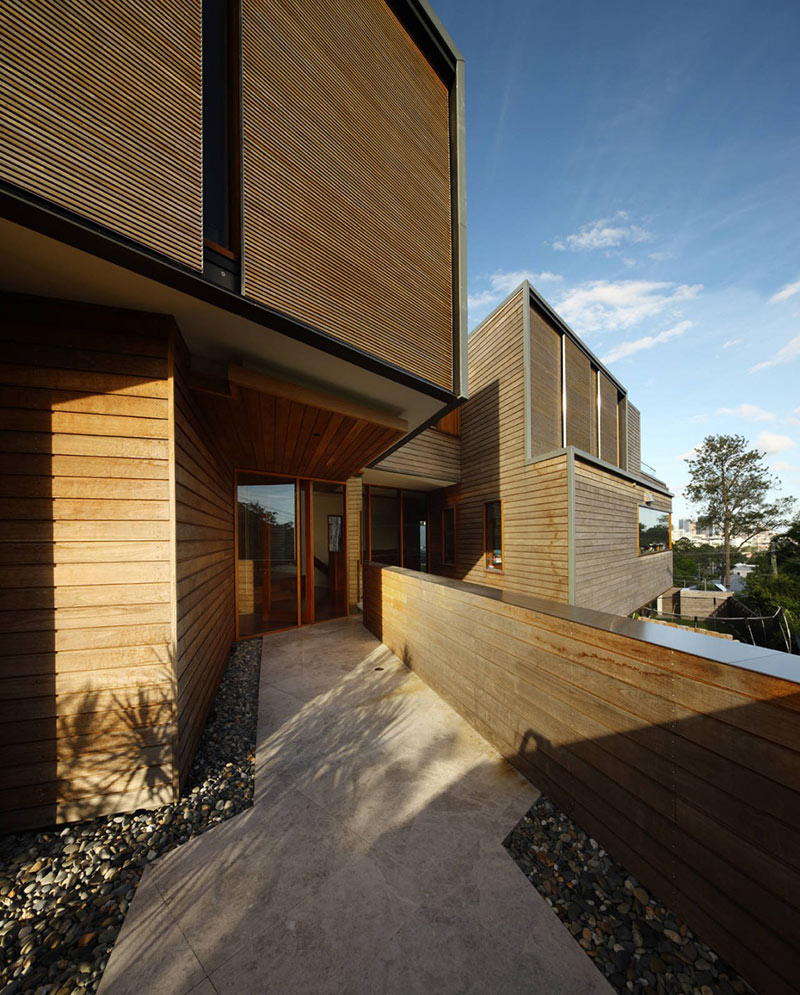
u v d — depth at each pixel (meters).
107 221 1.67
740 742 1.26
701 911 1.38
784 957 1.14
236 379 2.87
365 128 3.09
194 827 2.07
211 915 1.56
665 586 13.39
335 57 2.87
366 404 4.18
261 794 2.32
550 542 7.07
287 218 2.48
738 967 1.26
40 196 1.50
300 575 6.61
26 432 2.11
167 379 2.36
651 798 1.58
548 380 8.78
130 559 2.25
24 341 2.13
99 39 1.68
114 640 2.21
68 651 2.15
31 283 2.02
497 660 2.73
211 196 2.32
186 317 2.41
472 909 1.56
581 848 1.84
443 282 3.89
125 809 2.19
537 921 1.51
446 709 3.40
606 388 12.06
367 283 3.05
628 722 1.70
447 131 4.03
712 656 1.37
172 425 2.36
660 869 1.54
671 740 1.50
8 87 1.46
